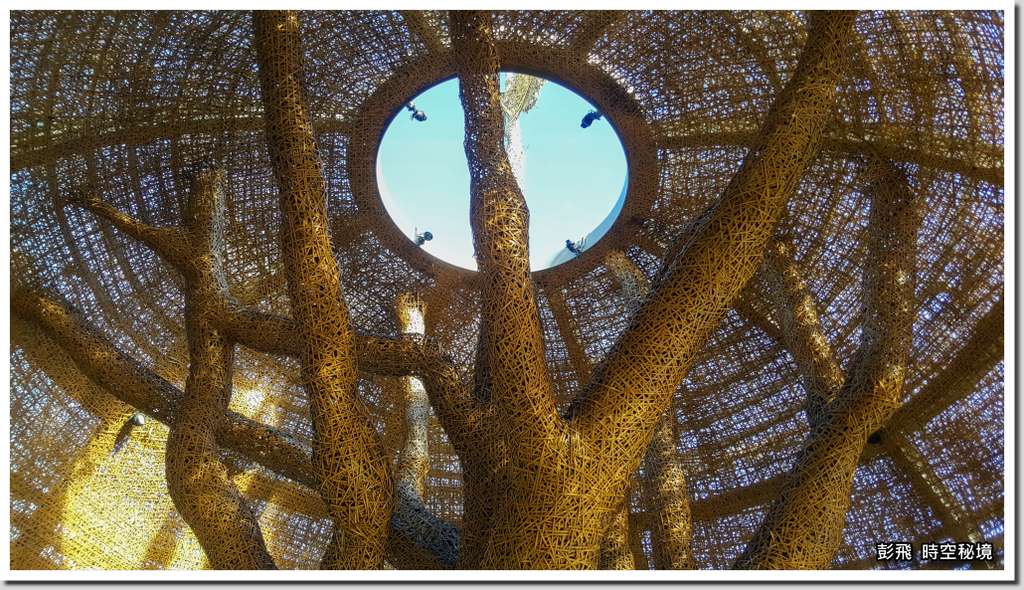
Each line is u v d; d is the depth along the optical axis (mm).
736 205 7836
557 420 7492
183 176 14078
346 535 7957
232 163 14656
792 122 7887
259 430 10297
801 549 8234
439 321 16797
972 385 13586
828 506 8469
